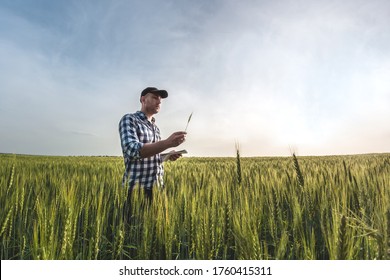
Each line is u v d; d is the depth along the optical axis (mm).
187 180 6363
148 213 3533
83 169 10750
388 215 2006
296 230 2980
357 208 3643
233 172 6766
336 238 2270
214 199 3754
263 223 3404
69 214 2555
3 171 7371
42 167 11859
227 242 2879
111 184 5906
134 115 4406
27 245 3285
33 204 4441
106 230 3979
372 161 13992
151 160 4359
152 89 4582
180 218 3518
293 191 4121
